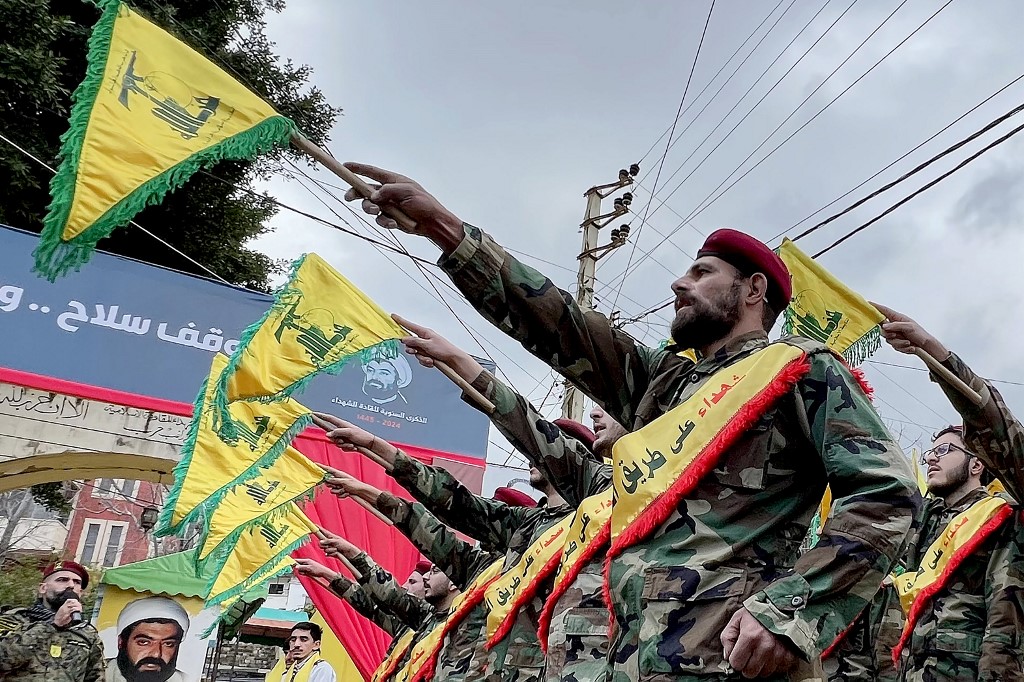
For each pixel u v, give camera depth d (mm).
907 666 3836
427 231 2281
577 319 2430
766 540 2053
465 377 3539
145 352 7793
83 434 7461
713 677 1879
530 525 4590
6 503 20750
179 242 11695
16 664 6328
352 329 4754
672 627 1971
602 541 3275
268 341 4578
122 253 11445
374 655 7738
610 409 2592
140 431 7641
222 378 4453
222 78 2547
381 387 8727
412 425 8766
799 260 4184
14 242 7586
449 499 4750
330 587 6320
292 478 5738
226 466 4938
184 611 8492
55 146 9781
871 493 1944
